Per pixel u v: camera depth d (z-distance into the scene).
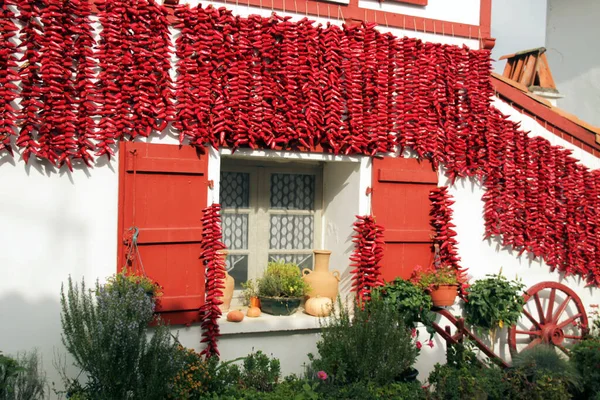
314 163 6.49
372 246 5.71
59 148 4.56
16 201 4.52
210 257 5.08
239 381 4.87
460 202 6.30
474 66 6.20
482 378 5.16
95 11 4.69
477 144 6.26
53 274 4.63
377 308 5.18
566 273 6.88
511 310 6.13
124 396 4.12
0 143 4.41
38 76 4.48
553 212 6.75
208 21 5.04
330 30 5.51
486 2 6.44
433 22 6.15
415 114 5.92
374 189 5.86
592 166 7.05
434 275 5.75
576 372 5.62
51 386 4.59
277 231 6.37
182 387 4.41
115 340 4.03
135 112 4.82
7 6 4.39
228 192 6.15
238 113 5.14
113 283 4.52
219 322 5.21
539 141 6.60
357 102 5.68
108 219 4.81
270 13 5.49
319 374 4.80
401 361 5.02
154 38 4.84
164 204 4.97
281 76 5.34
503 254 6.55
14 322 4.51
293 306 5.61
